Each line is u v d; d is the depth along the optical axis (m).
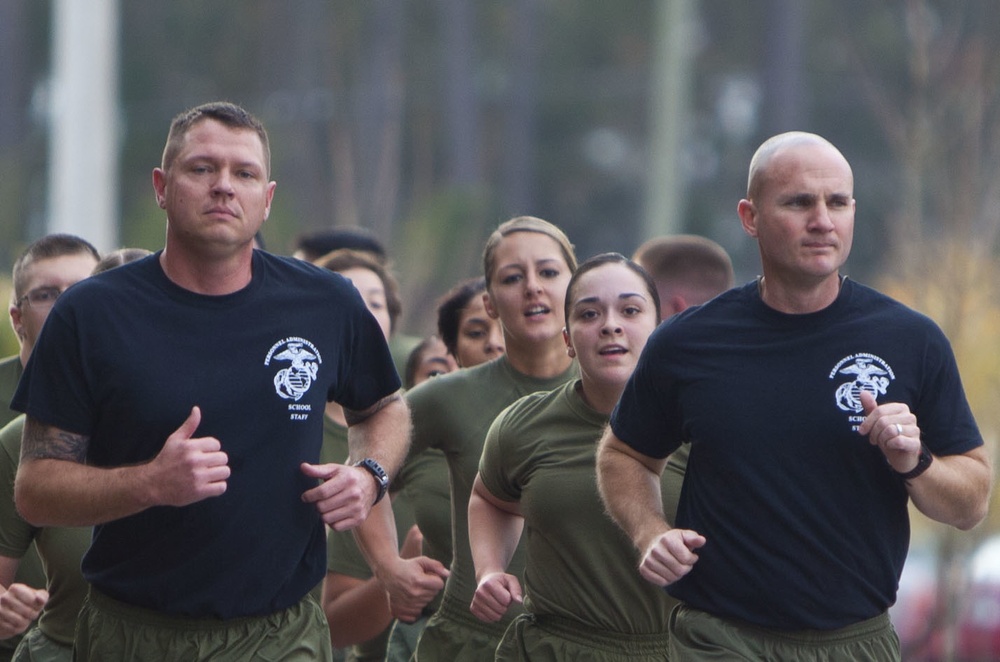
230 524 14.52
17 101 104.06
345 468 14.87
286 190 79.25
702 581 14.68
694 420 14.64
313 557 15.12
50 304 19.03
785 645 14.51
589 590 16.70
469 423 19.00
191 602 14.59
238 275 14.83
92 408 14.48
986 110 39.81
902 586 43.41
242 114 14.70
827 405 14.36
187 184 14.38
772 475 14.40
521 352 19.17
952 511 14.32
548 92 108.50
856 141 100.12
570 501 16.70
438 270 70.00
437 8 104.06
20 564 18.77
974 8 54.09
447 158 100.81
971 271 34.41
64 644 17.70
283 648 14.88
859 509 14.40
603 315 16.78
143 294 14.59
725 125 108.88
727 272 23.02
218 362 14.55
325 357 15.06
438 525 20.14
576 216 110.06
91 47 48.44
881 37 99.88
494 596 17.02
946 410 14.55
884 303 14.66
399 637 20.80
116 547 14.74
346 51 97.50
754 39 107.12
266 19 102.38
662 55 79.94
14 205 86.00
